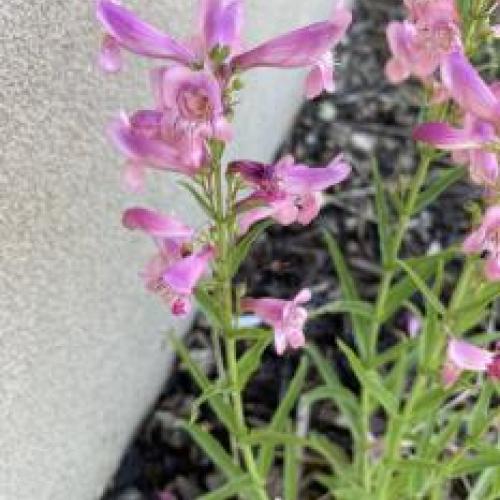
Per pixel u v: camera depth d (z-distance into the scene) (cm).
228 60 20
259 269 45
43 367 28
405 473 31
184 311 21
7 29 21
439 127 22
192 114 19
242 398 41
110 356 34
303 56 20
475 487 32
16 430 27
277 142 51
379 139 52
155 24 30
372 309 31
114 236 31
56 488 32
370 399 34
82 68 26
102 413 34
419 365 28
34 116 24
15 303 25
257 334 24
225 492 30
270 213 22
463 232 47
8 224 24
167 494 38
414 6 23
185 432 40
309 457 39
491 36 24
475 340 28
